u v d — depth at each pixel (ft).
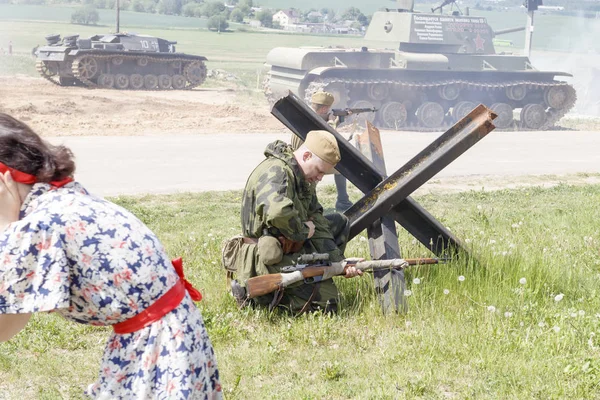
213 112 92.32
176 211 39.91
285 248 20.94
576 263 26.40
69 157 9.36
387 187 23.53
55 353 18.83
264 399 16.08
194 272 25.41
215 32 433.89
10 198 8.92
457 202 44.55
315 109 36.19
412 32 93.61
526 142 79.71
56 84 118.32
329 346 19.31
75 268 8.93
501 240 29.25
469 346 18.74
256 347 19.04
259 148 65.92
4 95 95.55
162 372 9.20
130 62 118.32
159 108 93.40
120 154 59.52
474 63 96.68
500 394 16.34
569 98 98.37
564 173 59.31
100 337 20.02
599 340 19.01
